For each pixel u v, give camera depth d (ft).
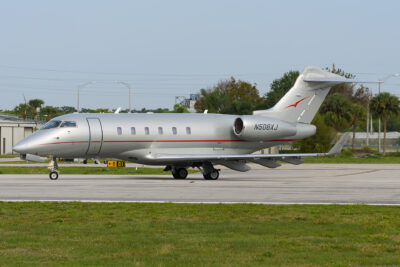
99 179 221.25
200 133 237.04
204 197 148.56
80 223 106.01
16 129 582.35
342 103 538.47
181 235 94.12
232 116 249.75
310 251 82.02
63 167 321.73
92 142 217.97
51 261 75.36
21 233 95.71
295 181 214.69
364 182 207.92
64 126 215.51
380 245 86.74
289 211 121.39
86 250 82.17
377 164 383.65
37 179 217.97
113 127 221.66
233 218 112.47
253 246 85.25
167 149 230.89
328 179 230.27
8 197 147.23
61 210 122.31
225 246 85.10
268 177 248.11
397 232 98.07
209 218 112.27
